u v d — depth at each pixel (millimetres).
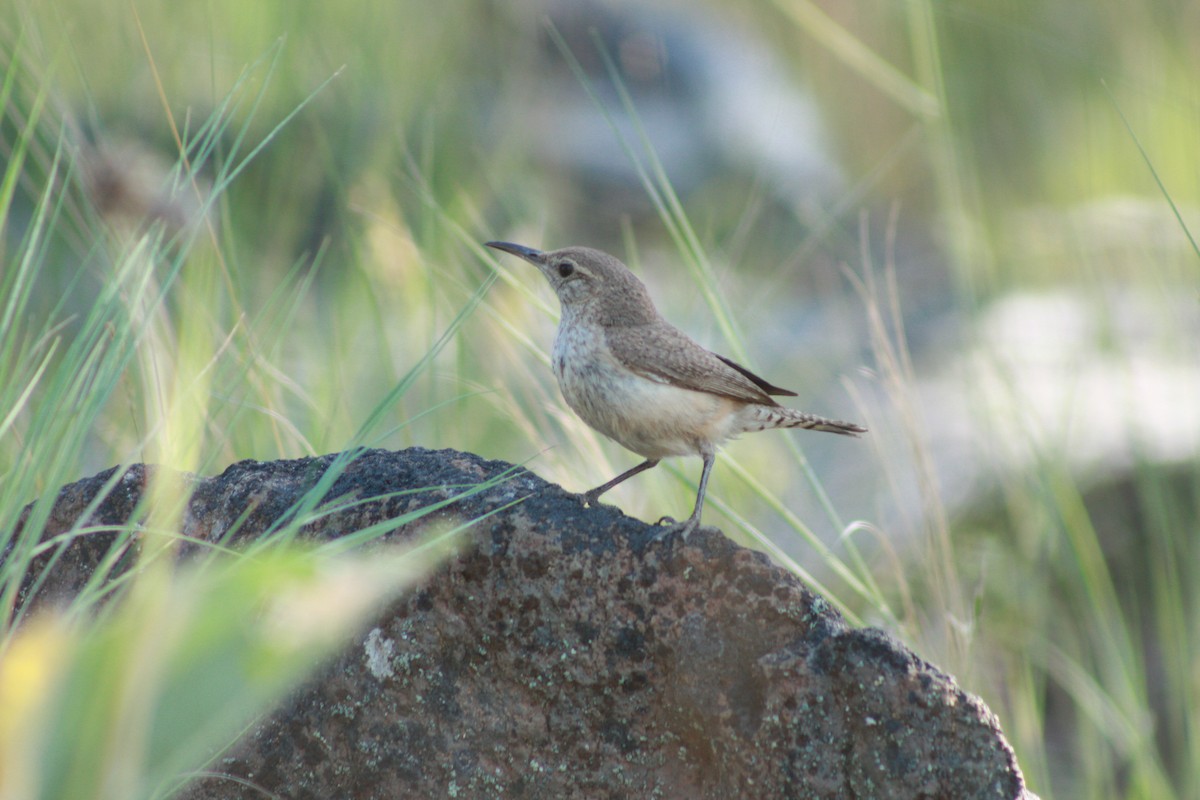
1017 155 21406
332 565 2217
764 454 14000
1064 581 12117
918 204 23000
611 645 5977
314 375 11789
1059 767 12180
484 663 6090
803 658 5621
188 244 6816
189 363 8328
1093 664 12289
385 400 6391
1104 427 13391
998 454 12820
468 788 6000
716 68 23547
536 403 11320
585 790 5961
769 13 26094
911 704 5477
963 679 9484
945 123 13477
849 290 19391
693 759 5887
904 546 12781
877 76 13875
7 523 5953
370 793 6035
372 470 6824
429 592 6133
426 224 12398
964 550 12977
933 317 18500
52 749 1799
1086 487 12992
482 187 16344
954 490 13453
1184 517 13055
